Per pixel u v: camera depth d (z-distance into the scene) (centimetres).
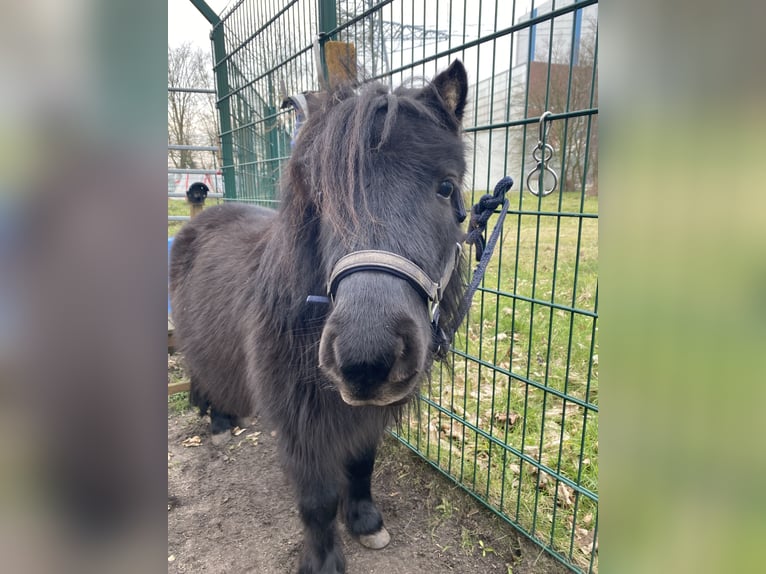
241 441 331
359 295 126
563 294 477
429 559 227
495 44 208
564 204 546
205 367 256
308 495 195
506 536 235
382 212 135
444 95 180
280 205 175
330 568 204
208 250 278
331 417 179
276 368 180
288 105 219
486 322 445
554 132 276
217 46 583
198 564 228
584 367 359
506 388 346
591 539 223
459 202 170
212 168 661
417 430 313
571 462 266
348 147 137
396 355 122
